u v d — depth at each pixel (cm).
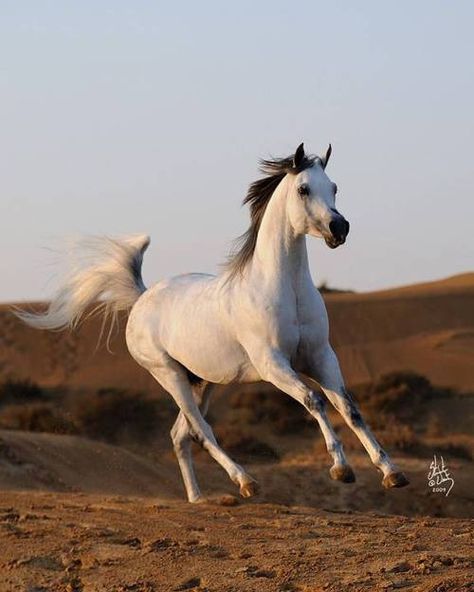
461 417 4531
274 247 1306
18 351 5953
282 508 1398
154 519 1298
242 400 4594
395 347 6284
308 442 3988
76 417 4228
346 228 1258
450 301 6931
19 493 1602
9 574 1096
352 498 2372
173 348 1471
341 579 997
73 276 1697
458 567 1011
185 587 1024
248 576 1030
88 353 5909
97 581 1062
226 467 1458
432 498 2372
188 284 1507
